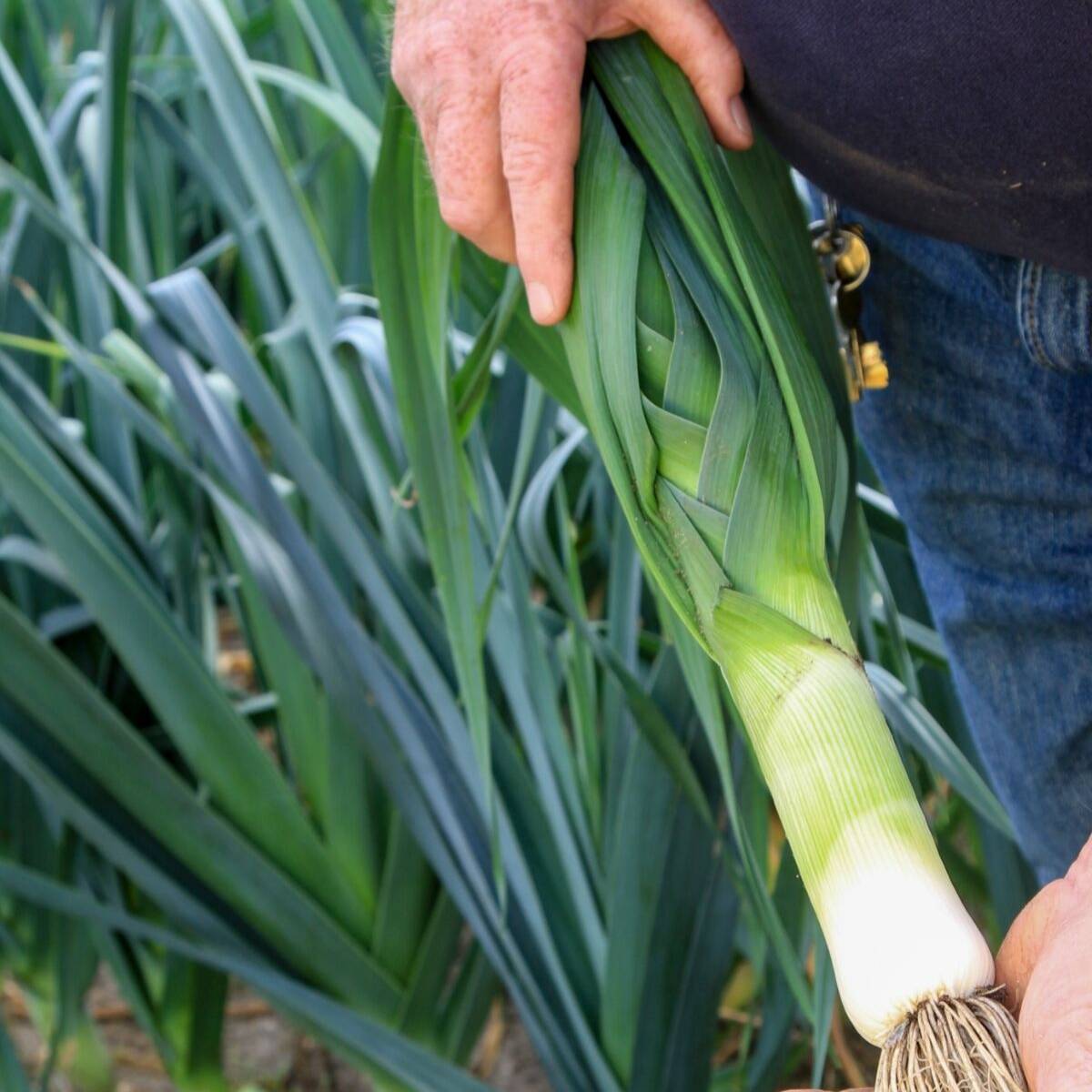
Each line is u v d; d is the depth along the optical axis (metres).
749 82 0.94
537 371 1.04
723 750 1.02
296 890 1.35
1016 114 0.88
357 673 1.29
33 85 1.90
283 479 1.57
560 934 1.29
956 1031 0.80
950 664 1.15
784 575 0.87
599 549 1.47
